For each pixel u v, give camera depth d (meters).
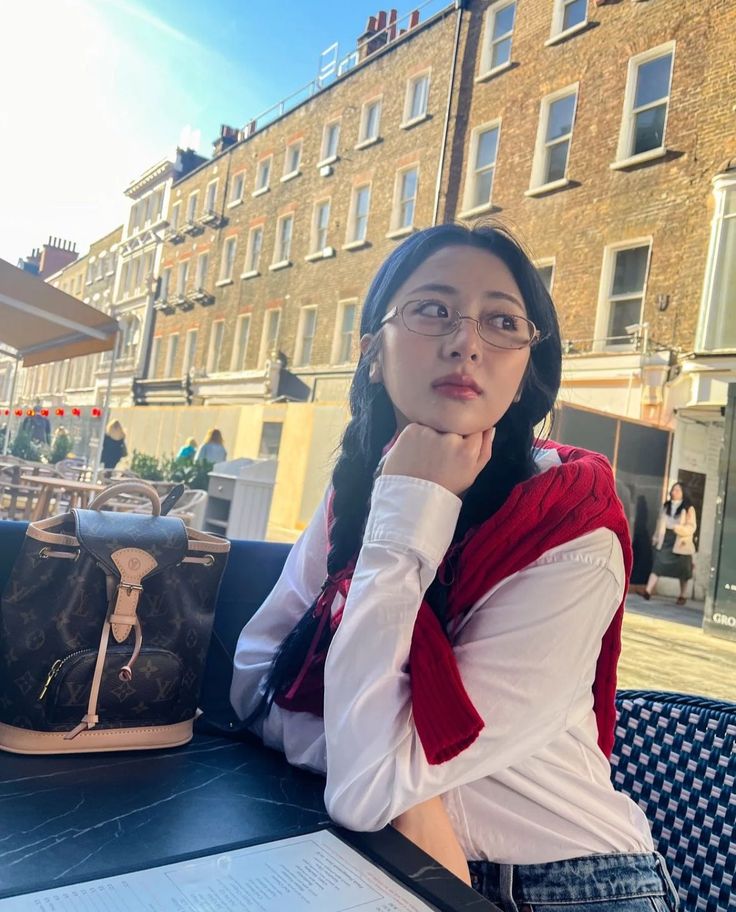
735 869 1.10
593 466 1.01
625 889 0.93
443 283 0.96
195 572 1.15
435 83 16.81
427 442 0.94
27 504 7.85
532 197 14.00
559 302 13.21
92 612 1.06
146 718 1.09
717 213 10.63
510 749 0.87
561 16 14.09
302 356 20.00
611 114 12.80
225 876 0.71
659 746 1.23
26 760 1.01
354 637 0.89
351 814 0.82
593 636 0.93
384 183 18.00
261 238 22.70
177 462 9.56
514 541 0.94
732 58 11.07
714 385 10.61
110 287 32.94
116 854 0.74
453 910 0.68
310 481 15.56
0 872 0.68
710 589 8.48
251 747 1.16
